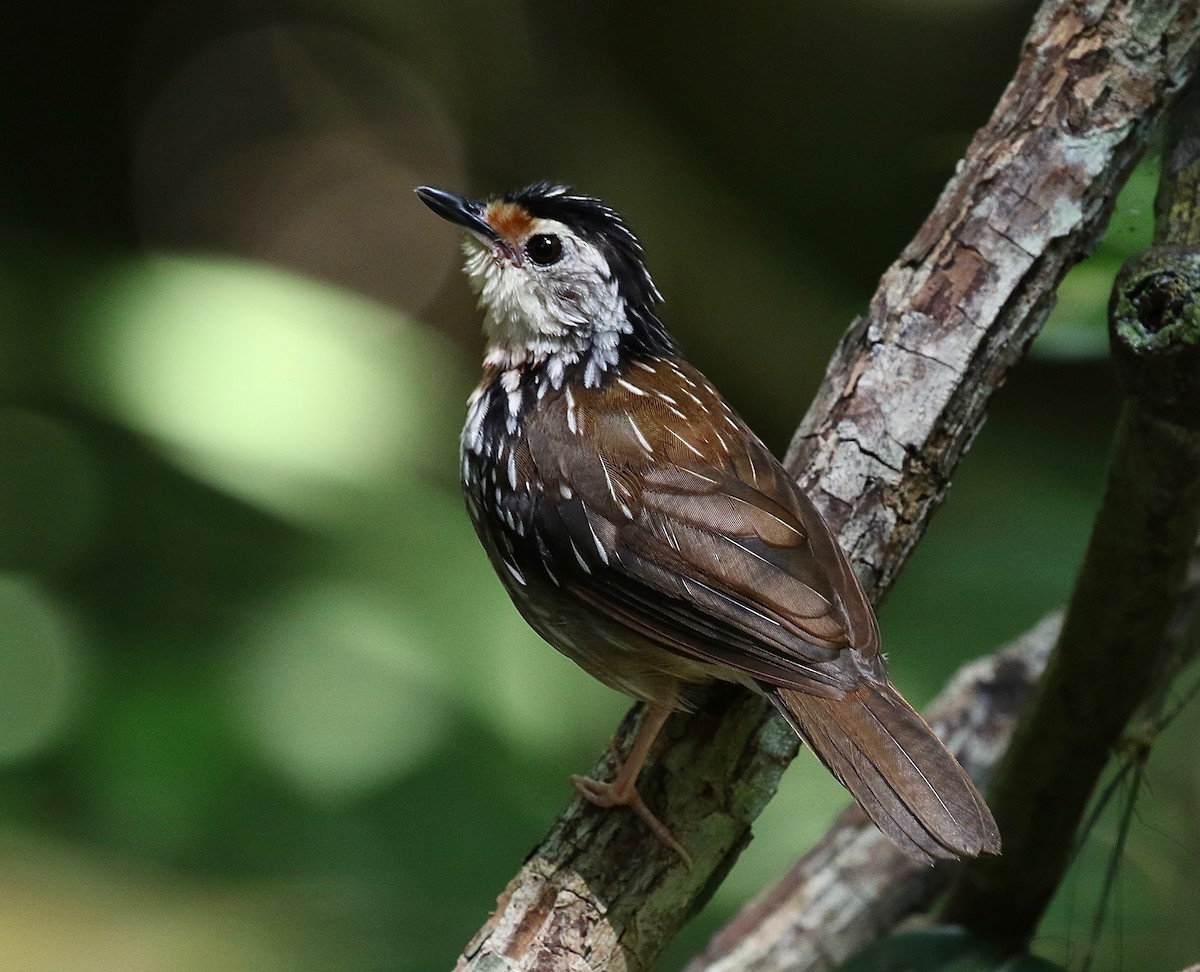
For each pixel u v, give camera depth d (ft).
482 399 26.50
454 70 63.16
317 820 34.45
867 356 22.62
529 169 63.41
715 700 22.72
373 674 35.68
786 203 62.49
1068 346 25.85
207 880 34.45
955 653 37.47
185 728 34.53
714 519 22.62
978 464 45.09
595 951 20.54
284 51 63.16
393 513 37.88
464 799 34.86
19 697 34.96
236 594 36.96
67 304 40.86
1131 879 31.68
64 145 59.47
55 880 33.78
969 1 60.95
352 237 63.67
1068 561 39.06
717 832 21.44
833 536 21.98
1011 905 27.17
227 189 63.21
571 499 23.91
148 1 60.49
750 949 29.35
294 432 38.19
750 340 60.49
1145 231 24.93
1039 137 22.15
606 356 26.09
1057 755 25.36
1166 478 20.72
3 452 38.40
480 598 37.09
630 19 62.85
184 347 39.11
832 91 62.18
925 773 19.95
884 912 29.40
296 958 32.65
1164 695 26.37
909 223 60.90
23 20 58.70
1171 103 21.93
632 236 27.12
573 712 36.52
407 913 33.37
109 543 37.78
